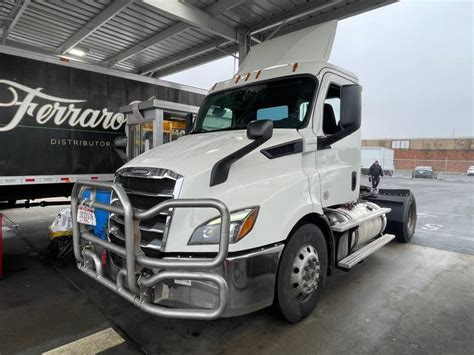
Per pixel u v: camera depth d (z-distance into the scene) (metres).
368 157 31.94
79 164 6.54
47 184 6.51
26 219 8.13
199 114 4.46
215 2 8.03
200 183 2.56
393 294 3.96
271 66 4.19
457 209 11.16
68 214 5.22
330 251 3.62
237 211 2.55
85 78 6.58
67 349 2.76
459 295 3.96
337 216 3.88
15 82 5.70
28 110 5.86
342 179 3.89
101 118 6.83
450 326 3.22
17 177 5.78
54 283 4.18
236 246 2.45
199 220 2.48
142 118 6.82
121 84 7.16
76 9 8.56
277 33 9.64
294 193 3.03
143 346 2.81
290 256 3.00
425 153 38.72
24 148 5.84
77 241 3.08
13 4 8.26
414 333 3.08
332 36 3.92
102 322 3.21
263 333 3.04
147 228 2.60
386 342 2.92
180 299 2.43
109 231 2.94
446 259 5.40
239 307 2.46
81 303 3.63
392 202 6.33
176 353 2.72
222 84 4.44
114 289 2.64
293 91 3.66
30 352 2.71
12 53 5.65
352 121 3.26
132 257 2.33
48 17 9.05
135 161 3.09
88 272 2.96
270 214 2.72
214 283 2.26
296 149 3.22
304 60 3.93
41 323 3.19
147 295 2.39
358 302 3.72
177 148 3.24
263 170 2.93
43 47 11.34
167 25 9.55
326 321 3.27
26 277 4.38
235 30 9.15
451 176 33.28
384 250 5.93
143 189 2.76
